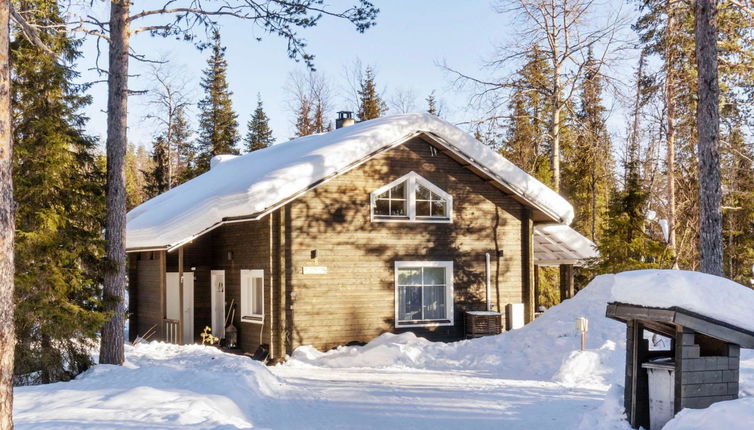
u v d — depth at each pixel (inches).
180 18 563.5
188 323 884.0
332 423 398.3
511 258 855.1
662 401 318.0
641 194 917.8
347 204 768.3
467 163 823.7
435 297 815.1
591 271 986.7
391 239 788.0
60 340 517.0
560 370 550.0
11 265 264.5
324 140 826.2
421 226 807.1
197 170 1953.7
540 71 1147.3
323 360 695.7
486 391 493.4
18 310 495.5
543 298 1423.5
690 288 302.5
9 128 267.9
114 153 553.6
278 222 730.8
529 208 864.3
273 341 722.2
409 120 773.3
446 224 821.2
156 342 763.4
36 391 436.8
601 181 1526.8
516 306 840.9
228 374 503.5
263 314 741.9
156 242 757.3
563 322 685.3
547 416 402.3
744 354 521.0
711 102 609.3
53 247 513.0
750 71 829.2
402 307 794.8
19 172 518.3
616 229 914.1
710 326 299.6
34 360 507.5
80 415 357.4
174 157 2180.1
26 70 522.3
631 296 321.7
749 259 1525.6
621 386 365.7
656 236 1298.0
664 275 315.0
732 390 305.6
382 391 504.1
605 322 655.1
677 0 749.3
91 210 552.7
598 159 1422.2
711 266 600.7
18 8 503.2
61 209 529.0
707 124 609.3
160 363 593.0
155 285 909.2
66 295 526.3
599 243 938.7
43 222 508.4
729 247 1553.9
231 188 745.0
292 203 740.7
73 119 547.8
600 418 347.9
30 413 369.4
